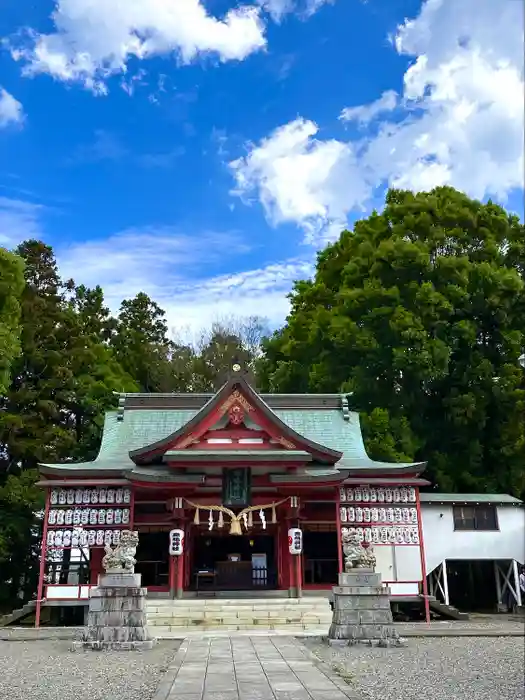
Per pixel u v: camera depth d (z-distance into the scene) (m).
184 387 56.53
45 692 10.98
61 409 36.97
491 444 34.28
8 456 34.47
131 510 24.59
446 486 33.69
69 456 37.59
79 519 24.52
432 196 37.84
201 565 27.61
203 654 14.77
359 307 35.81
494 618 25.08
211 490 26.05
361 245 37.84
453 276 34.12
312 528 27.23
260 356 59.75
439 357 32.16
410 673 12.74
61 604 23.47
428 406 35.50
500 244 38.22
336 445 28.78
